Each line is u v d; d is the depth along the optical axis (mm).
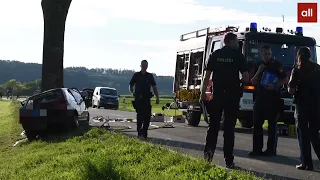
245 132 16547
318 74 8359
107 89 41656
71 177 7887
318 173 8000
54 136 14008
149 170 7633
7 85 145375
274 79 9586
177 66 20781
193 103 18359
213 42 17078
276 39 15789
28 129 14344
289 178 7430
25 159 10922
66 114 14266
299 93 8391
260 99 9711
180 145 11562
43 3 17062
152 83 12695
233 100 8109
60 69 17125
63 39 17203
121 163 8398
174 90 20859
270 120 9844
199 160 7586
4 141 15883
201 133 15484
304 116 8359
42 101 14430
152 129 16828
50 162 9922
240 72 8195
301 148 8391
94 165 7305
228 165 8211
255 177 6711
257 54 15570
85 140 11867
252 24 16031
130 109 41188
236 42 8219
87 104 17266
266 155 9945
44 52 17078
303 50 8383
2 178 9445
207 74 8188
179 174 7070
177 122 19750
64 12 17062
